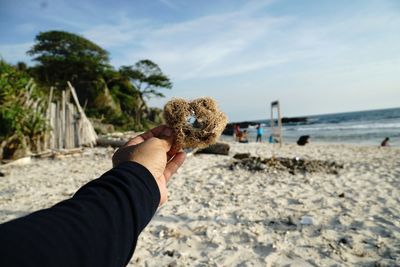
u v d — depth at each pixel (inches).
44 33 1499.8
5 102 364.5
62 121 471.5
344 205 183.2
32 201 197.2
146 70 1834.4
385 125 1542.8
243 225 150.2
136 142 45.0
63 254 21.6
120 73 1809.8
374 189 225.6
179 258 117.2
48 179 268.1
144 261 115.0
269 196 205.8
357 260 115.2
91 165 344.5
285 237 135.6
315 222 151.6
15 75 402.0
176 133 45.6
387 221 154.7
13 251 19.8
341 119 2849.4
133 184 29.7
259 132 864.3
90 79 1508.4
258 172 293.7
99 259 23.5
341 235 137.4
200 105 47.6
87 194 27.2
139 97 1872.5
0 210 178.7
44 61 1397.6
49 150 424.2
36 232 21.6
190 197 205.3
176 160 46.7
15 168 325.1
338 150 566.3
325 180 260.5
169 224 152.4
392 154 469.7
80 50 1569.9
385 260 113.7
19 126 362.3
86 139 526.6
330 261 114.6
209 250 124.5
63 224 23.2
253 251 123.3
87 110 1375.5
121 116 1523.1
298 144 740.0
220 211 172.7
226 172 297.4
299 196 205.6
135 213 27.6
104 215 25.5
